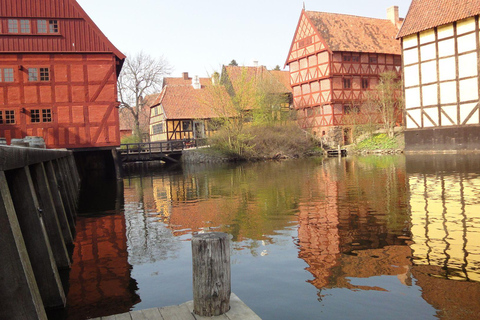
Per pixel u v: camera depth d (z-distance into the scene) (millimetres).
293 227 8648
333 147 41188
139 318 3619
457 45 27547
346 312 4496
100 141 23203
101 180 23125
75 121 22906
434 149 29500
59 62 22641
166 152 35688
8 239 3176
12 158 3699
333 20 43969
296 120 45938
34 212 4598
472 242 6891
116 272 6203
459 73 27562
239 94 35719
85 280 5879
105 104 23250
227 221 9664
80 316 4641
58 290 4832
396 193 12539
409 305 4590
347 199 11906
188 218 10289
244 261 6426
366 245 7020
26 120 22344
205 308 3617
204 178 21047
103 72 23234
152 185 18859
